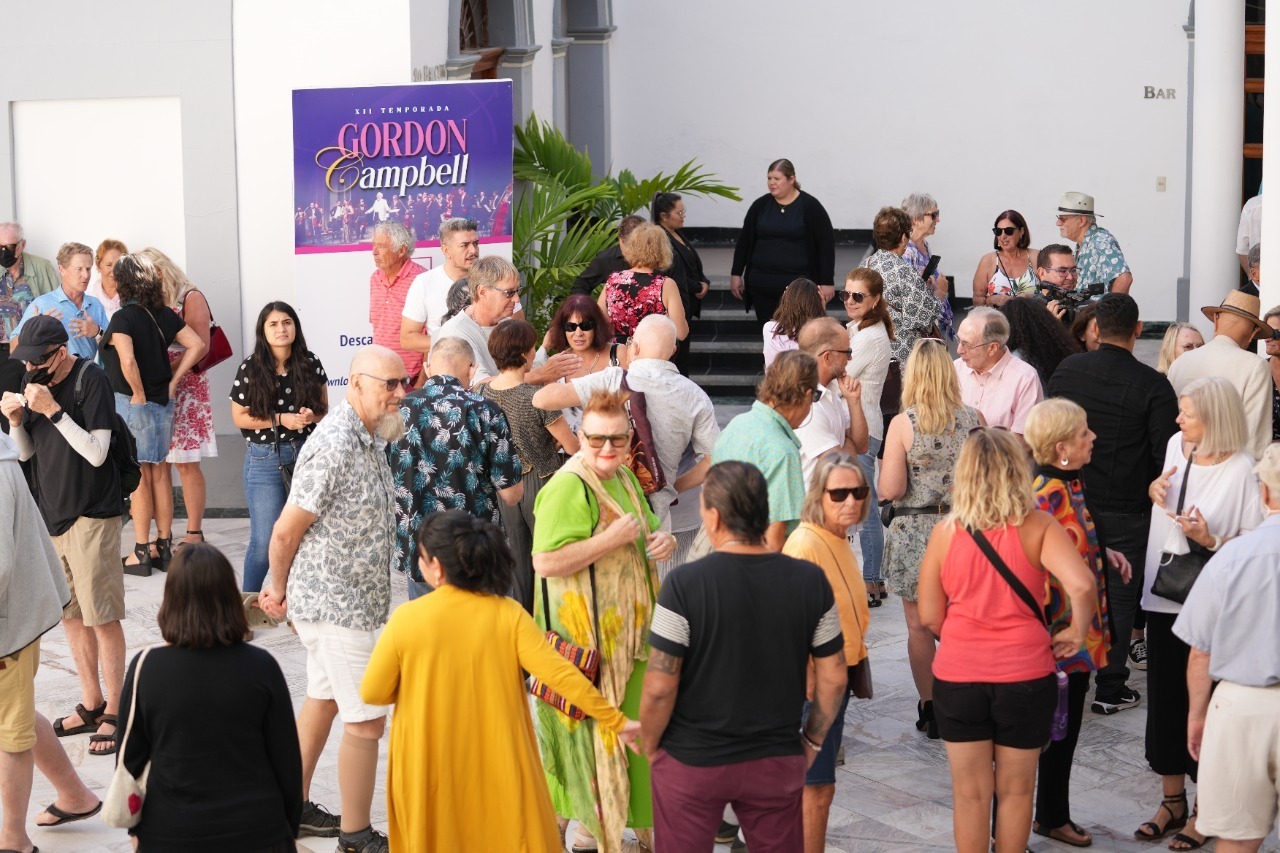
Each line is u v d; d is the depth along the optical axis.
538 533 4.60
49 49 9.78
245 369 7.36
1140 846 5.12
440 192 9.03
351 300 9.08
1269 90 7.02
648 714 3.82
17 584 4.86
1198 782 4.37
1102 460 6.00
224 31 9.65
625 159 14.87
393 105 8.98
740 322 13.41
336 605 4.87
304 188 9.02
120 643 6.08
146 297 8.35
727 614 3.76
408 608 4.04
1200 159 11.11
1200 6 10.98
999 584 4.36
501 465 5.59
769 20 14.55
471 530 4.05
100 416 5.90
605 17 14.41
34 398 5.70
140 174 9.88
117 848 5.13
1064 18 14.28
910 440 5.67
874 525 7.71
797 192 11.49
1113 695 6.34
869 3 14.45
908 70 14.51
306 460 4.87
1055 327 6.94
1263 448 5.93
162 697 3.74
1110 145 14.39
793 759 3.84
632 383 5.56
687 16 14.62
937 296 9.27
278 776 3.90
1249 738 4.21
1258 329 6.12
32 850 5.01
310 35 9.62
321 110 8.98
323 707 5.03
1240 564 4.21
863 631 4.45
